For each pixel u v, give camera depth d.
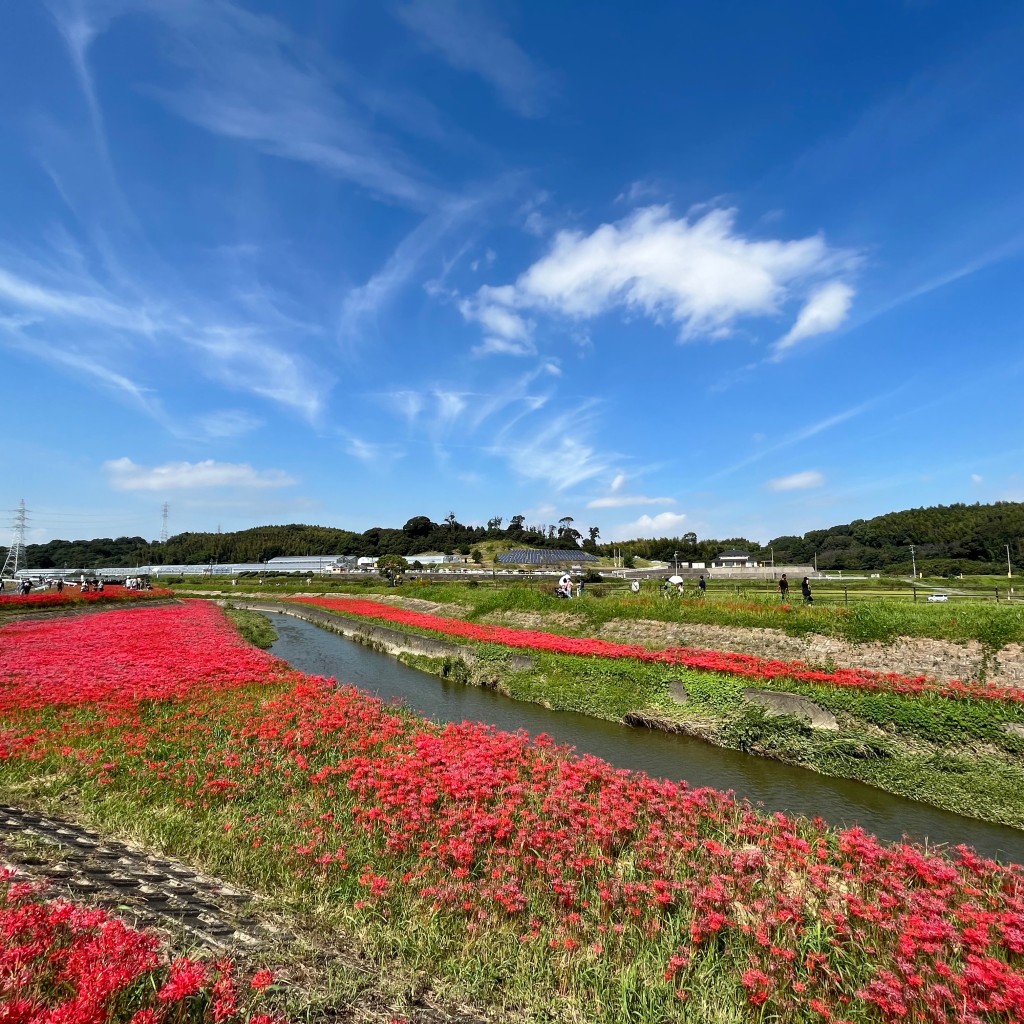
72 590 51.12
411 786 8.42
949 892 6.15
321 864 6.57
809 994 4.80
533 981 5.00
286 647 29.81
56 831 7.02
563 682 19.42
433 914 5.77
